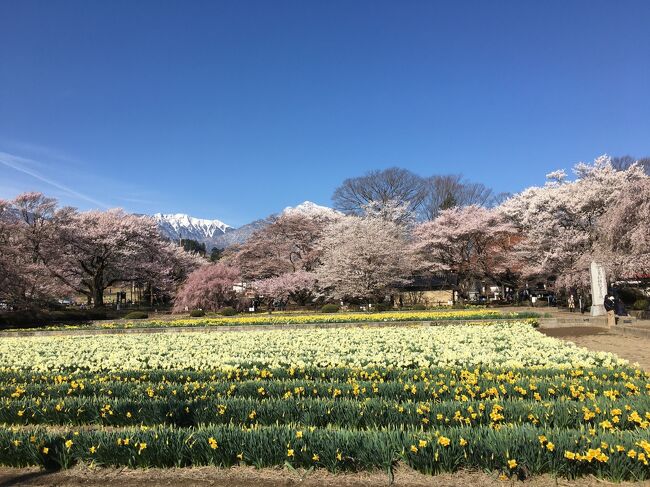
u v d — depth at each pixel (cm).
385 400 657
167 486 475
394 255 3588
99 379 890
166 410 639
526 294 4409
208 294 3528
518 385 705
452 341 1316
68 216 3997
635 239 1816
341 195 5334
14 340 1889
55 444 533
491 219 4041
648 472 441
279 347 1311
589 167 3297
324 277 3625
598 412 551
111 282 4597
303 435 507
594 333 1608
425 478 466
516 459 458
